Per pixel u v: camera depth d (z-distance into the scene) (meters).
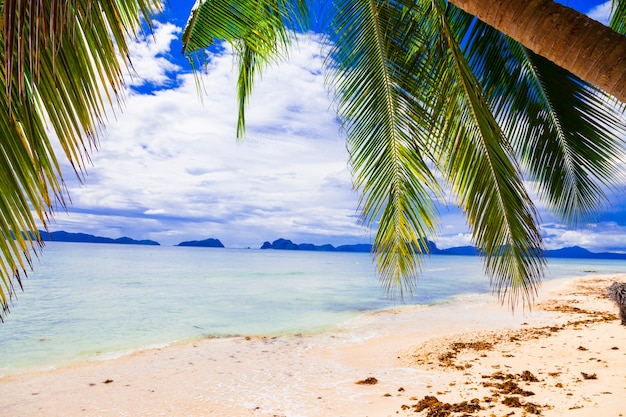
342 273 46.56
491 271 2.81
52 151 1.38
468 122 2.86
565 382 5.32
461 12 4.03
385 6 3.12
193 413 5.43
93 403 5.91
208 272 44.62
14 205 1.28
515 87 4.13
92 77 1.44
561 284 28.36
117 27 1.46
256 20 3.71
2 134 1.29
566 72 3.73
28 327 12.88
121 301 19.39
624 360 6.20
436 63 3.00
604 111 3.60
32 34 1.19
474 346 8.39
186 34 3.95
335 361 7.90
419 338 9.80
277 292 23.80
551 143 4.11
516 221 2.68
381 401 5.39
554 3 1.65
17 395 6.32
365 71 3.24
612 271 55.38
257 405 5.59
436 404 4.97
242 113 5.90
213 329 12.15
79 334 11.70
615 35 1.55
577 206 4.19
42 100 1.34
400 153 3.26
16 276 1.28
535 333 9.46
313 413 5.18
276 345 9.58
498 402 4.77
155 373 7.41
